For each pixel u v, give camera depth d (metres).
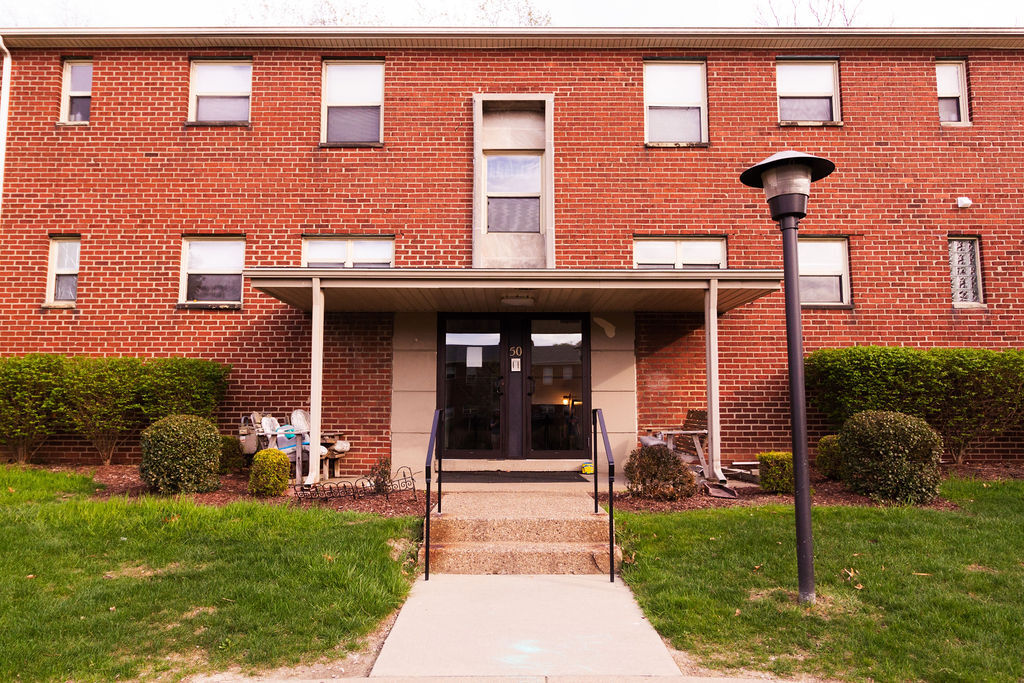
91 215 10.47
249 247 10.44
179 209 10.49
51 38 10.59
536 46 10.80
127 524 6.20
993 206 10.62
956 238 10.70
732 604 4.78
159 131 10.62
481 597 5.12
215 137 10.62
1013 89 10.83
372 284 8.33
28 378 9.11
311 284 8.37
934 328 10.40
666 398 10.24
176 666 3.88
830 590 4.93
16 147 10.59
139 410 9.64
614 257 10.45
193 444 7.75
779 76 10.98
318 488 7.93
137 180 10.53
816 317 10.39
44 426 9.27
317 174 10.58
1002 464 9.81
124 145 10.59
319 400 8.31
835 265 10.61
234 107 10.88
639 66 10.85
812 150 10.68
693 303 9.66
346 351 10.27
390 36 10.66
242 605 4.66
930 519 6.47
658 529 6.30
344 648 4.16
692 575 5.32
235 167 10.58
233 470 9.12
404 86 10.79
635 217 10.54
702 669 3.91
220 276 10.55
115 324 10.28
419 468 10.02
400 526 6.30
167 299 10.32
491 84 10.80
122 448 9.90
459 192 10.58
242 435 9.51
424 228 10.50
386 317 10.34
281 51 10.81
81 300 10.32
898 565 5.30
